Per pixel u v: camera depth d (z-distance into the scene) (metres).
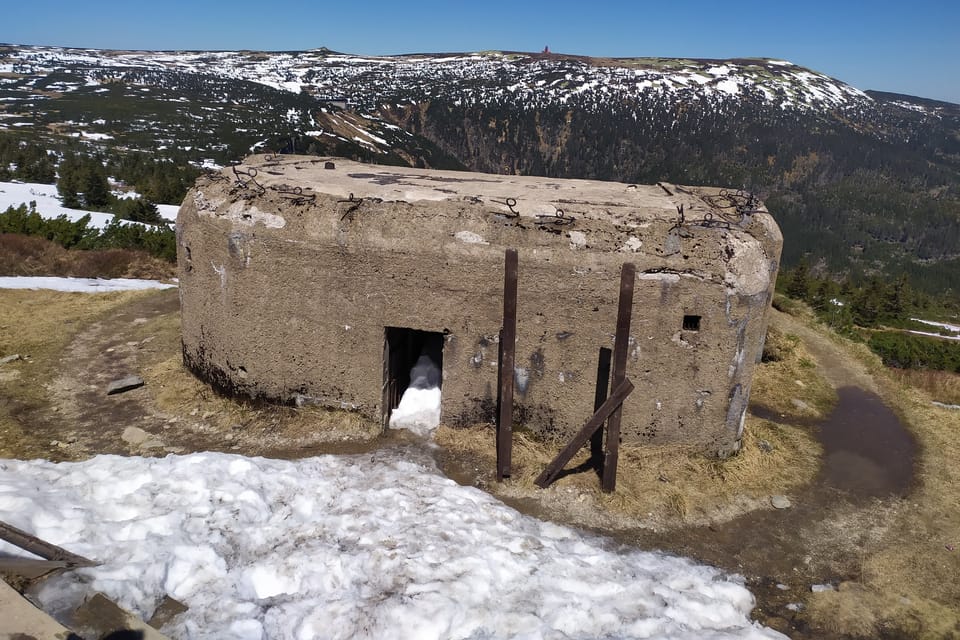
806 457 7.66
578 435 6.26
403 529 5.43
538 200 6.99
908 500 6.88
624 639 4.41
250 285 7.25
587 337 6.62
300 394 7.52
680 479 6.66
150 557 4.76
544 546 5.43
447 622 4.43
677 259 6.32
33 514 5.06
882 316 49.50
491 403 7.11
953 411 9.43
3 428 7.12
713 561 5.63
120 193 48.31
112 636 3.91
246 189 7.31
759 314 6.61
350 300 7.01
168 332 10.45
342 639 4.29
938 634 4.90
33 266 14.90
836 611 5.09
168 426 7.43
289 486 6.01
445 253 6.63
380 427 7.32
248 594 4.70
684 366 6.61
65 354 9.46
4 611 3.80
